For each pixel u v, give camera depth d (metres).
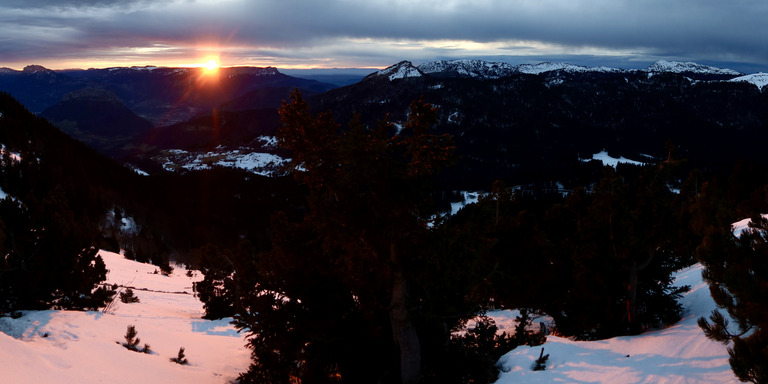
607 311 14.31
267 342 12.10
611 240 13.82
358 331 11.90
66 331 12.21
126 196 109.50
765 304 6.33
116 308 19.91
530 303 17.92
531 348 12.02
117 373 10.78
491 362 11.78
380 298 11.88
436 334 12.74
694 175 16.61
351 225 10.15
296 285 11.94
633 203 13.67
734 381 8.20
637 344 11.47
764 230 7.07
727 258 7.16
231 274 23.62
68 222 15.97
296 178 11.25
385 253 10.98
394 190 9.78
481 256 10.60
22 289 14.67
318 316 11.77
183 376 12.51
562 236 19.98
